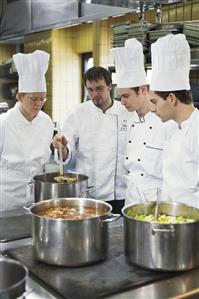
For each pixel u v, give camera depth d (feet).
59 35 15.87
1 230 5.76
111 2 7.36
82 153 8.43
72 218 4.68
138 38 8.89
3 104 12.52
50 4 8.46
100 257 4.56
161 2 7.48
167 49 5.53
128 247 4.50
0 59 17.89
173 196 6.04
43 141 7.97
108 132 8.25
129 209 4.94
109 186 8.29
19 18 9.44
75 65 16.44
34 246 4.60
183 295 3.96
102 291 3.95
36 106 7.41
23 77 7.22
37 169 7.94
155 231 4.23
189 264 4.35
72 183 6.03
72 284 4.09
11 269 3.81
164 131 7.04
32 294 3.99
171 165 6.12
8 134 7.58
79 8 7.93
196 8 9.40
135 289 4.07
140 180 7.30
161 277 4.27
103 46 13.33
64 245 4.38
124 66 6.93
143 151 7.29
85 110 8.43
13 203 7.77
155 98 5.88
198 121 5.75
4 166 7.73
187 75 5.78
